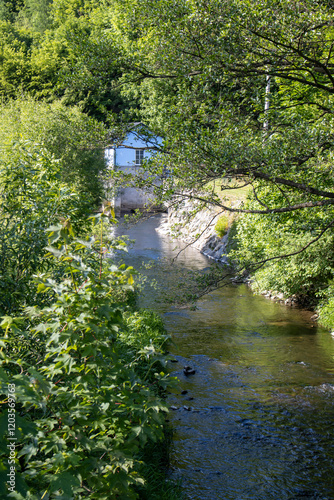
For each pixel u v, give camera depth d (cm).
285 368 964
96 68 877
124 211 4188
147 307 1429
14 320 269
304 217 916
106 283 296
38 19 5866
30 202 498
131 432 305
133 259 2266
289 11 719
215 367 969
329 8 717
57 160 548
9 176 500
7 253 457
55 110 1853
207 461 607
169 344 1116
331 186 934
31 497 232
